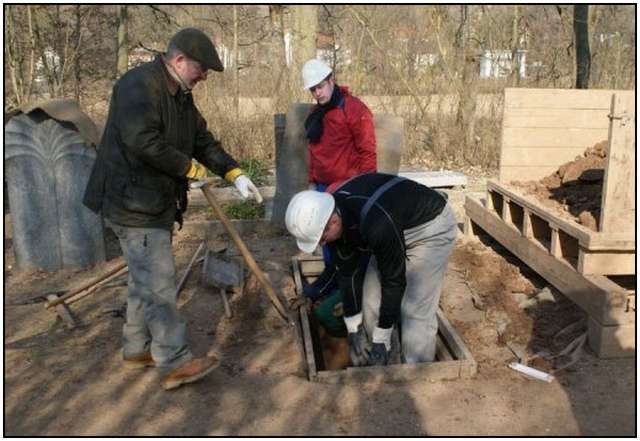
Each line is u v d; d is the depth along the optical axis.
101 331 4.35
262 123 10.34
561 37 13.11
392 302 3.39
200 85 10.57
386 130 6.39
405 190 3.44
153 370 3.81
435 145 10.86
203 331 4.36
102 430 3.20
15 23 11.20
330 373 3.62
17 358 3.95
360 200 3.27
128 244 3.43
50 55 12.36
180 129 3.41
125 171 3.33
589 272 4.09
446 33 11.58
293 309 4.10
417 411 3.36
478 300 4.74
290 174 6.64
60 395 3.53
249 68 12.09
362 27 11.69
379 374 3.62
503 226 5.50
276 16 13.55
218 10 14.09
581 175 5.21
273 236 6.62
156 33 14.65
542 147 5.77
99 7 12.91
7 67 10.92
